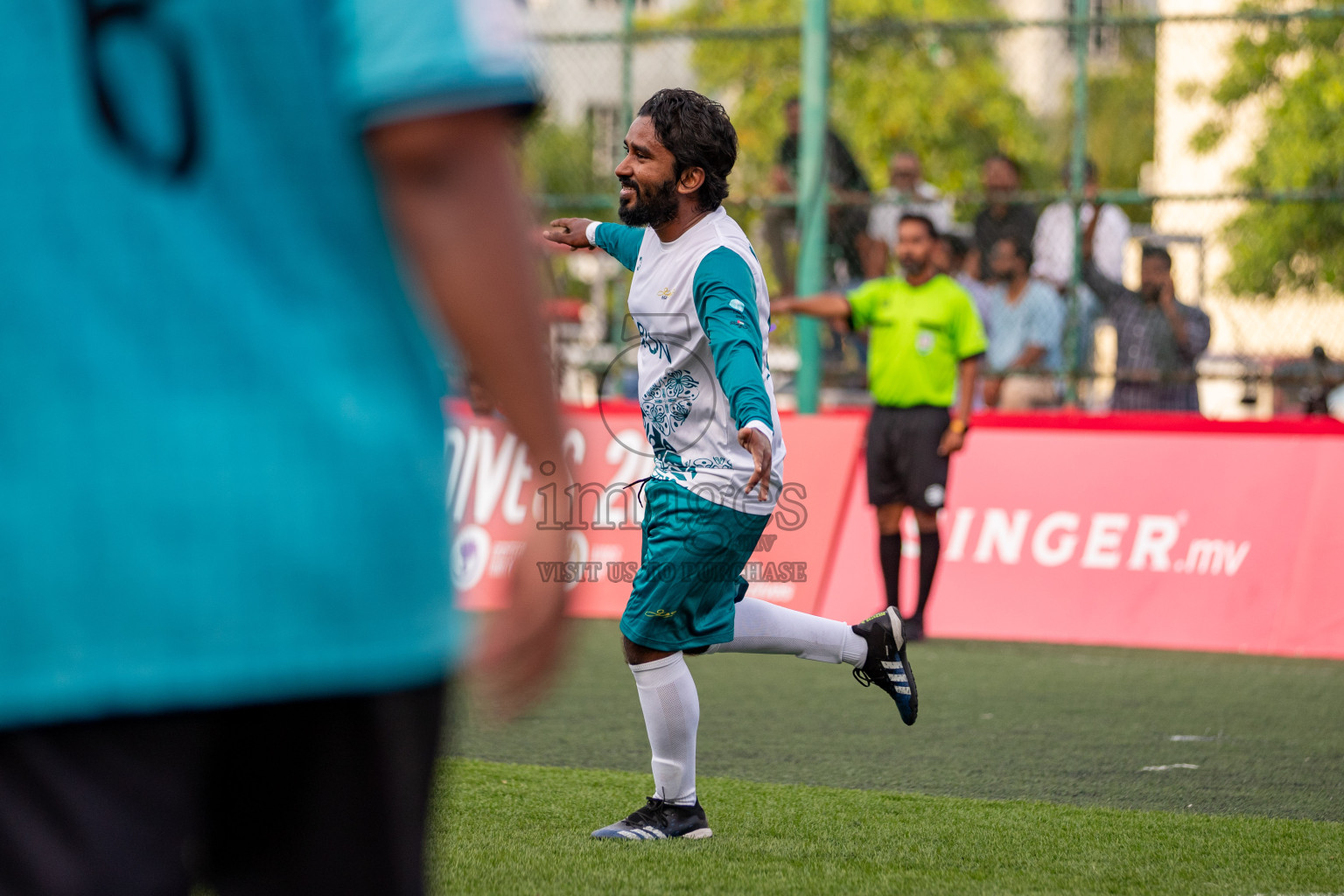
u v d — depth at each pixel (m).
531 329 2.98
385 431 2.94
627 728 13.69
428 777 3.21
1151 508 20.62
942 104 47.84
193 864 3.27
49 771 2.79
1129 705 15.24
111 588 2.74
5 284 2.73
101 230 2.76
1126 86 48.47
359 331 2.94
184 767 2.91
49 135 2.76
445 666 3.05
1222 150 35.09
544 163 27.75
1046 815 10.46
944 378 19.70
